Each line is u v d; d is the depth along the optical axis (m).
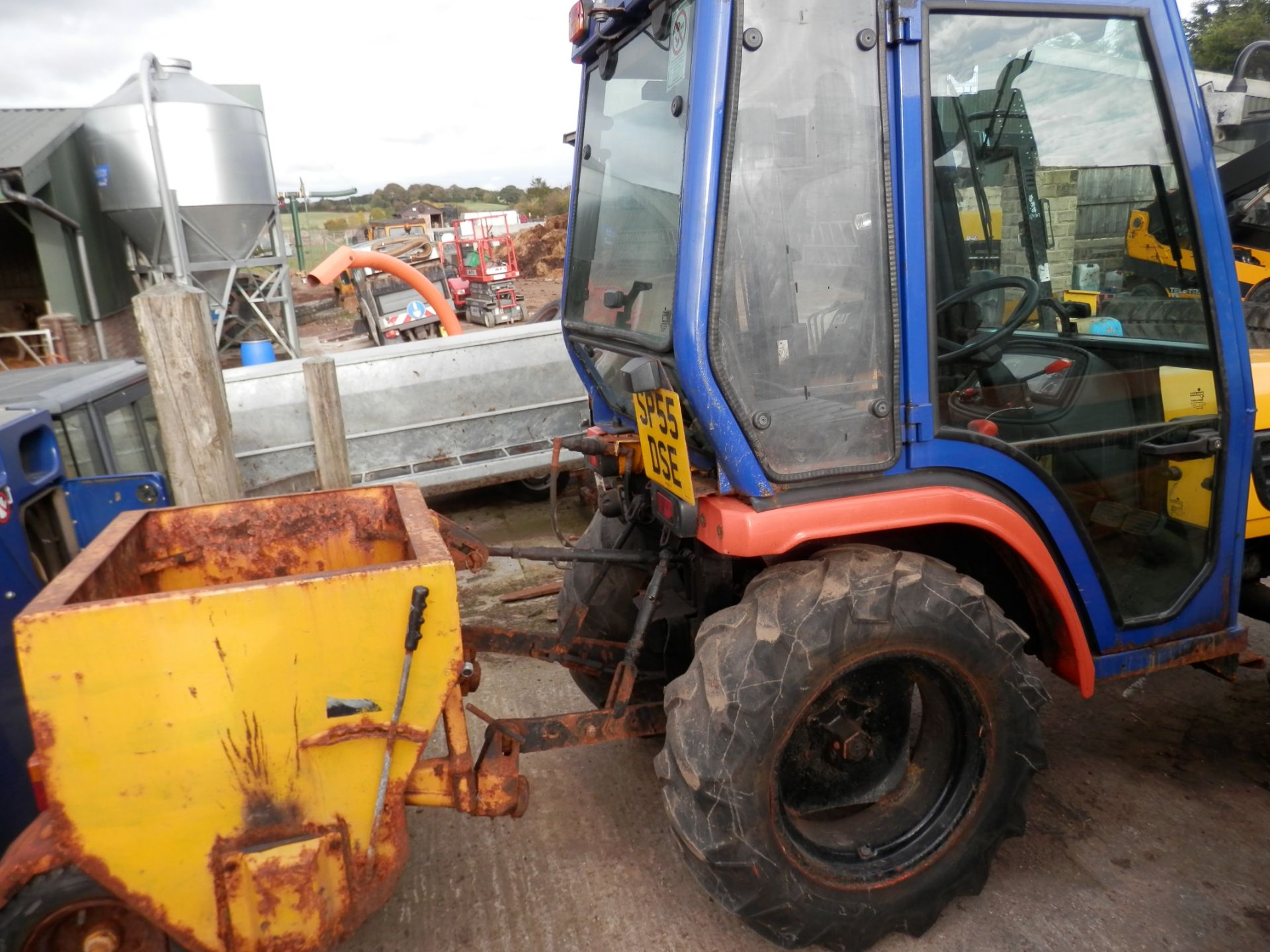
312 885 1.84
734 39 1.87
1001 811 2.27
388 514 2.48
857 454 2.11
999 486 2.28
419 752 1.89
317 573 1.82
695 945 2.32
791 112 1.94
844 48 1.96
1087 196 2.31
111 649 1.66
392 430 5.62
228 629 1.72
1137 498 2.51
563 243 26.00
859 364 2.07
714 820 2.01
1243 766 2.94
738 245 1.95
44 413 2.66
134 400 3.60
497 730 2.24
